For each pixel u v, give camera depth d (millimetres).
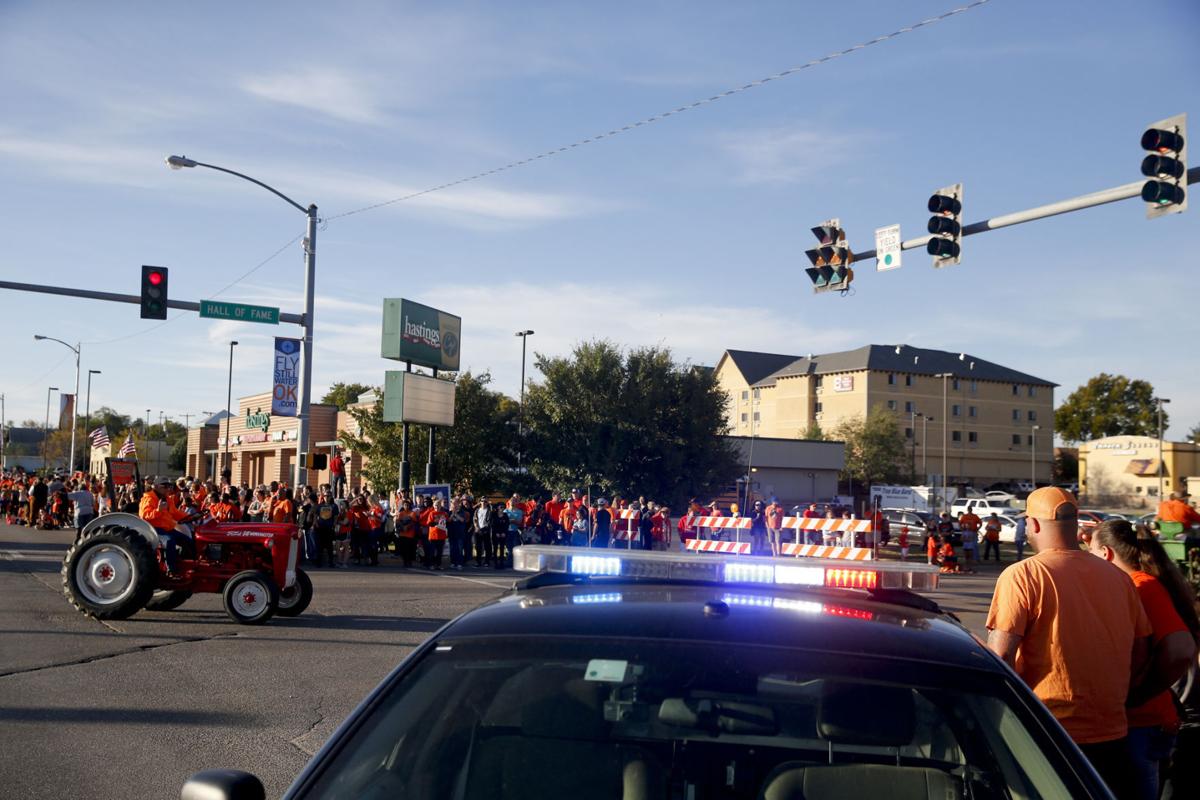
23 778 6566
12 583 17688
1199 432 117500
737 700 2910
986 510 55469
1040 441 106250
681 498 49688
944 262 15758
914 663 2887
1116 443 74562
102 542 13609
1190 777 6074
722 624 3062
